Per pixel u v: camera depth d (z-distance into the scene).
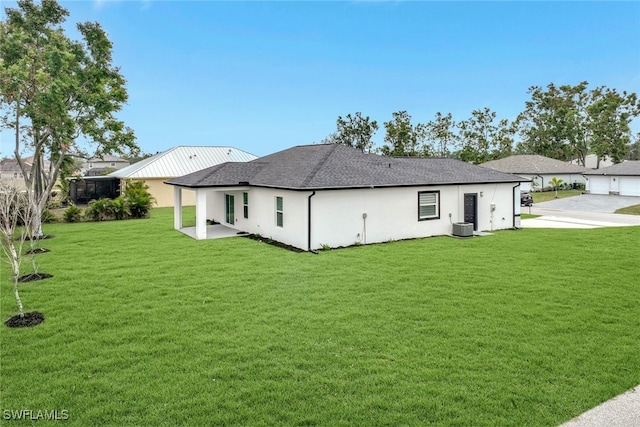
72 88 17.12
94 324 6.98
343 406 4.45
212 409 4.40
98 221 22.58
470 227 16.61
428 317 7.21
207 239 16.08
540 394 4.70
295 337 6.35
